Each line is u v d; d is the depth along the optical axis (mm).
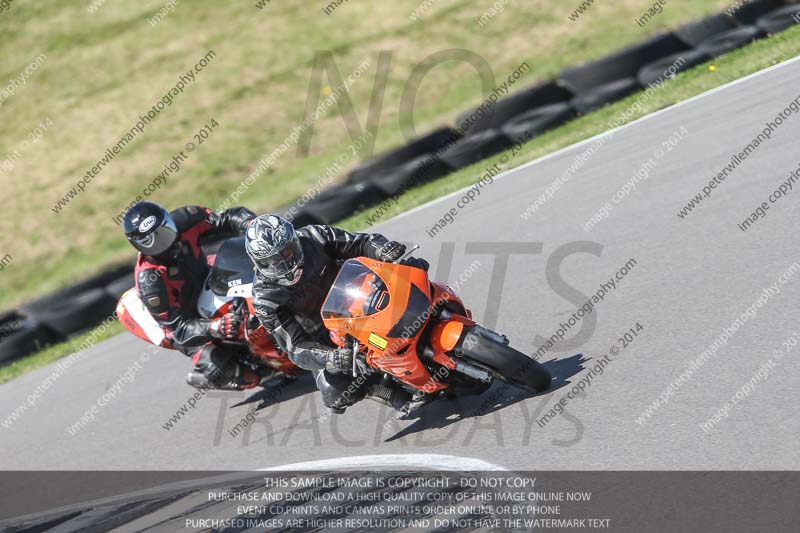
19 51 80125
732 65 45812
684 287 21594
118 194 63094
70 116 71938
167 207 61344
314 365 20062
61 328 45219
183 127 68250
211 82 72375
